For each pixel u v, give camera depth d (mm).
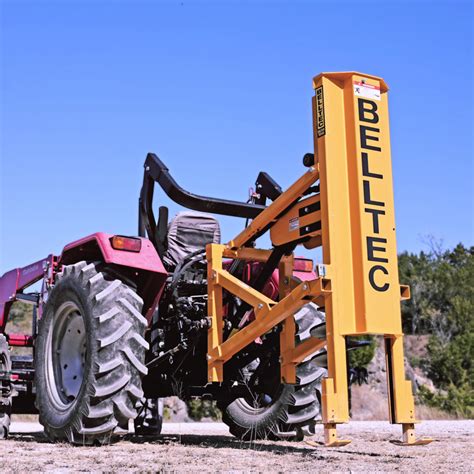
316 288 4062
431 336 42344
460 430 7746
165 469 3348
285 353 4723
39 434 6641
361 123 4301
